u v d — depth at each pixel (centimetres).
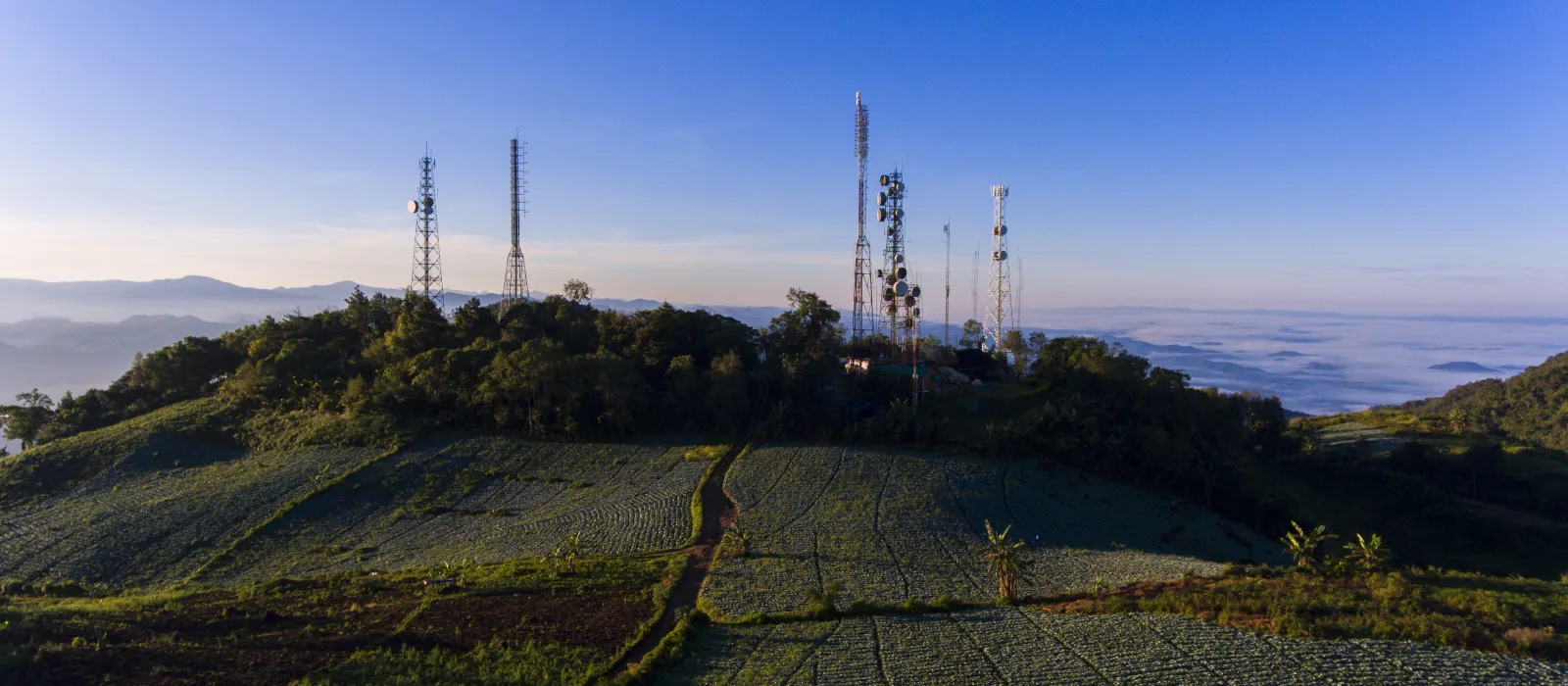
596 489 8125
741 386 9819
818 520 6919
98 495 7825
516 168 12781
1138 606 4619
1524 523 9206
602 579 5450
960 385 11250
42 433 10100
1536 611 3975
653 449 9219
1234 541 7894
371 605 4922
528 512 7594
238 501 7569
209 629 4344
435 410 9950
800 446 9062
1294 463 11238
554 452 9125
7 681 3412
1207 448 9350
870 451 8900
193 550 6638
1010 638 4225
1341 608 4241
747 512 7156
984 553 5969
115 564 6344
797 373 10238
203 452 9056
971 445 9088
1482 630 3762
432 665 3888
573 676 3850
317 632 4334
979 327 15412
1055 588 5312
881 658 4056
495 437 9438
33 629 4053
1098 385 10188
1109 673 3650
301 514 7406
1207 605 4491
